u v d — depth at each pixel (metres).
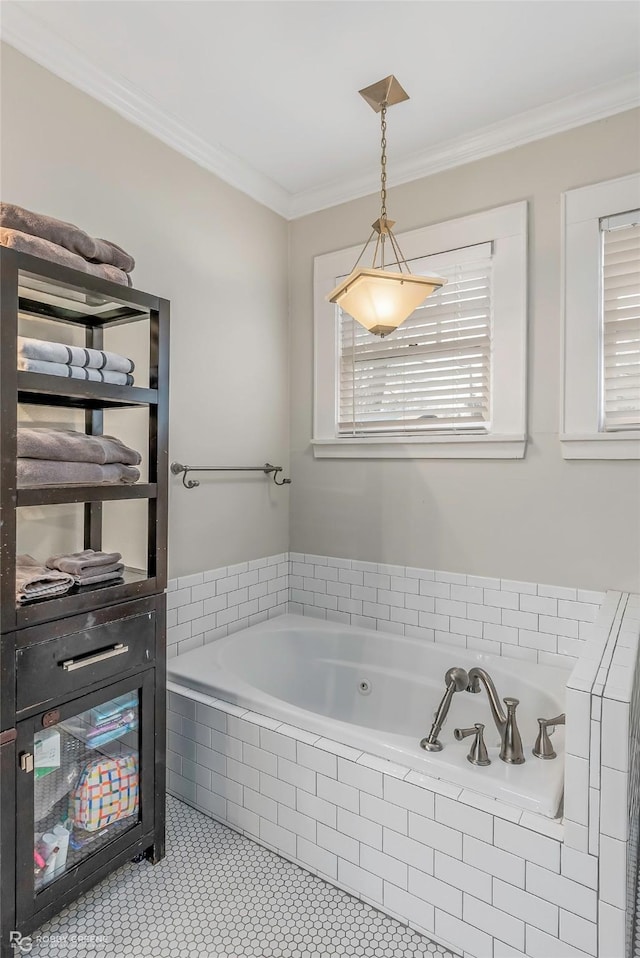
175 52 1.82
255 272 2.73
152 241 2.19
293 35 1.74
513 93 2.03
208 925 1.50
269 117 2.18
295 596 2.99
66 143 1.86
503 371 2.30
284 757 1.76
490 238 2.31
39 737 1.38
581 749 1.25
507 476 2.32
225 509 2.60
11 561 1.28
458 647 2.43
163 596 1.70
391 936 1.48
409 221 2.54
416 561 2.57
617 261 2.07
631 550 2.07
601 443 2.09
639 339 2.04
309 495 2.93
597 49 1.80
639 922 1.56
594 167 2.09
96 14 1.66
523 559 2.29
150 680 1.66
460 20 1.67
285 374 2.95
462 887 1.42
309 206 2.85
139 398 1.60
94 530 1.90
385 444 2.62
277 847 1.77
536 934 1.32
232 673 2.16
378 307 1.82
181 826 1.91
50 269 1.36
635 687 1.42
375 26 1.70
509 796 1.41
